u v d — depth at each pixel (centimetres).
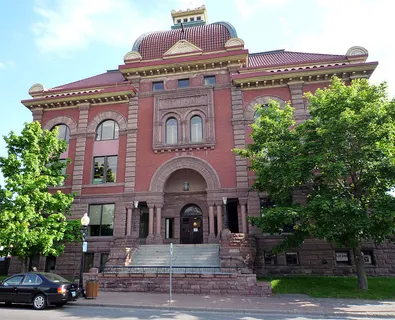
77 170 2408
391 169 1387
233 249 1728
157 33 2919
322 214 1421
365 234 1470
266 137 1747
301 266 1975
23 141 1955
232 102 2364
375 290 1490
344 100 1530
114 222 2248
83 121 2523
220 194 2184
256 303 1267
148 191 2278
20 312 1141
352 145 1475
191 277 1553
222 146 2289
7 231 1634
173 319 1009
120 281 1622
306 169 1530
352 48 2359
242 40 2484
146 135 2422
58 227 1962
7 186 1772
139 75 2577
